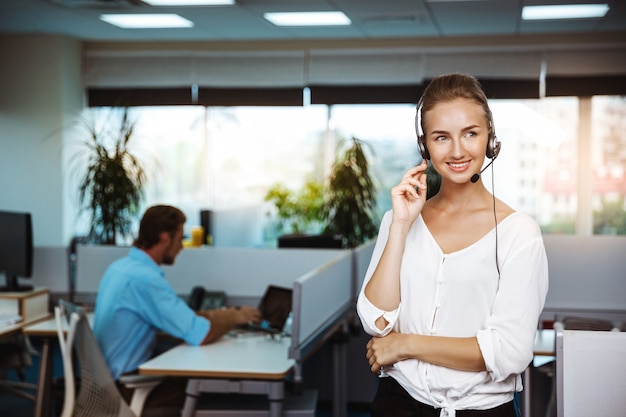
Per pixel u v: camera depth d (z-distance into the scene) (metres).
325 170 7.90
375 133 7.79
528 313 1.42
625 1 5.73
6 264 4.70
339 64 7.68
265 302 4.22
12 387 5.06
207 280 4.77
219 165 8.09
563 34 7.28
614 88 7.23
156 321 3.71
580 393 1.80
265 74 7.79
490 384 1.45
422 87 7.56
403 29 7.05
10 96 7.61
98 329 3.72
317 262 4.64
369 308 1.51
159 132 8.12
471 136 1.42
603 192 7.46
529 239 1.43
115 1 5.85
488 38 7.43
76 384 3.96
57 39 7.53
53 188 7.59
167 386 3.57
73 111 7.78
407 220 1.48
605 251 4.45
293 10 6.17
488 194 1.51
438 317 1.47
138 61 7.92
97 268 4.89
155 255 3.84
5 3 6.00
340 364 4.26
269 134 8.00
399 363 1.50
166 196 8.14
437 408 1.47
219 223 5.81
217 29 7.13
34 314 4.66
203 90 7.88
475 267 1.45
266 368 3.32
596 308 4.46
